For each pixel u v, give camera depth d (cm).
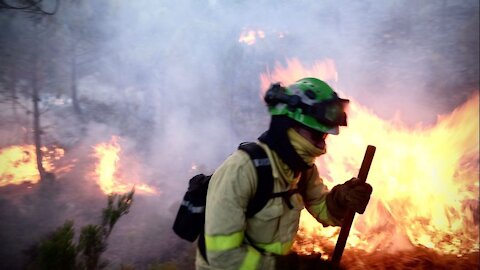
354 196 160
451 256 326
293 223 148
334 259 170
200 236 158
